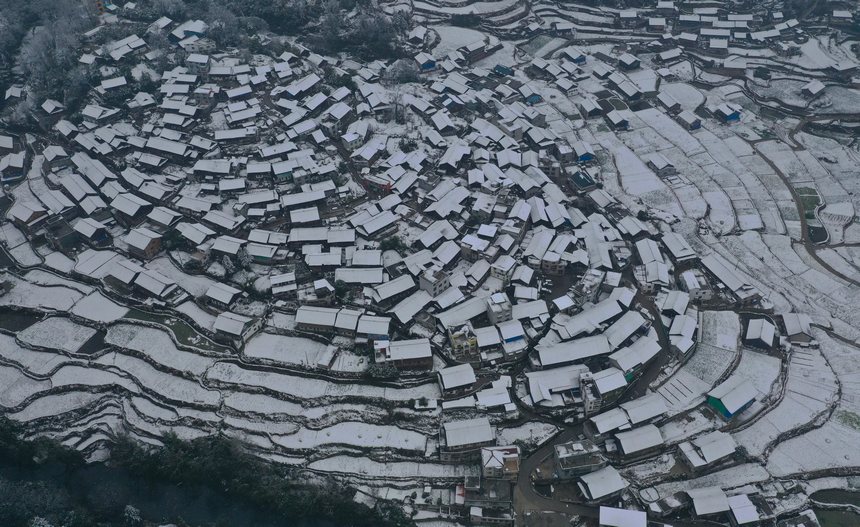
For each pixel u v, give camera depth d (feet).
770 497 378.12
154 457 403.34
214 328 463.01
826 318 490.90
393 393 429.79
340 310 465.06
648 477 387.96
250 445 412.16
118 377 455.22
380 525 372.17
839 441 408.87
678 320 465.47
